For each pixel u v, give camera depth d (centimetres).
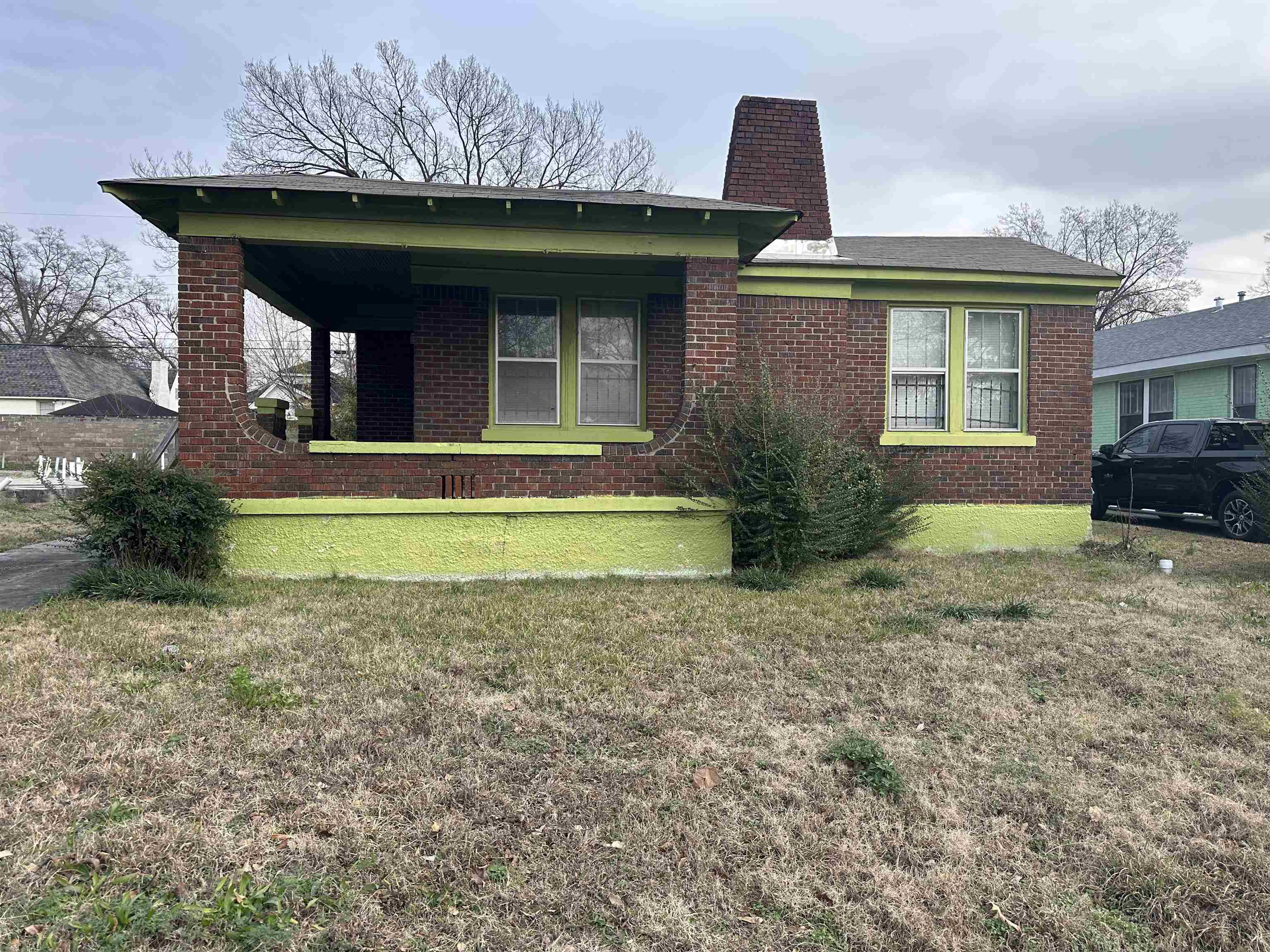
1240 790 363
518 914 268
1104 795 357
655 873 293
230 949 242
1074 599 728
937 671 518
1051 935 265
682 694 465
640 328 984
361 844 302
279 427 1102
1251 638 601
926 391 1004
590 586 745
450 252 781
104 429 2814
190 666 482
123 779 341
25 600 657
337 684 462
